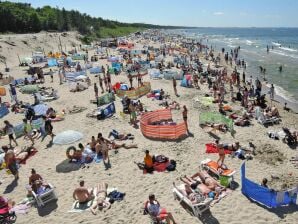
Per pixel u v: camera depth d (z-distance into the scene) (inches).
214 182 534.6
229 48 3599.9
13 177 606.9
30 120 872.3
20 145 748.0
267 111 934.4
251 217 465.7
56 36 3459.6
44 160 667.4
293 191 489.1
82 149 658.8
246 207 487.8
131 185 556.4
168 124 815.7
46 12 5027.1
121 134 757.9
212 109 975.6
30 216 485.7
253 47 3786.9
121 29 7322.8
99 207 492.4
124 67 1692.9
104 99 1021.2
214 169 575.8
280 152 687.1
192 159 645.9
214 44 4311.0
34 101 1098.7
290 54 2856.8
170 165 604.7
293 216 468.1
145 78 1448.1
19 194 548.1
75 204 507.2
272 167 621.9
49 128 757.9
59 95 1168.8
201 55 2487.7
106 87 1203.9
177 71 1558.8
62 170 620.4
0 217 476.7
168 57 2235.5
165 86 1270.9
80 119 898.1
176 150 687.7
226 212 476.4
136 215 473.1
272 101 1164.5
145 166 603.8
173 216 468.8
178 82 1350.9
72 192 543.5
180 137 757.9
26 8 4778.5
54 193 522.3
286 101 1186.6
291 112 1023.0
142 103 1027.3
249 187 505.7
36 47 2810.0
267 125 854.5
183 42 4005.9
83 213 484.1
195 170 599.2
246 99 1013.8
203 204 470.9
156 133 753.6
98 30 5748.0
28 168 637.3
